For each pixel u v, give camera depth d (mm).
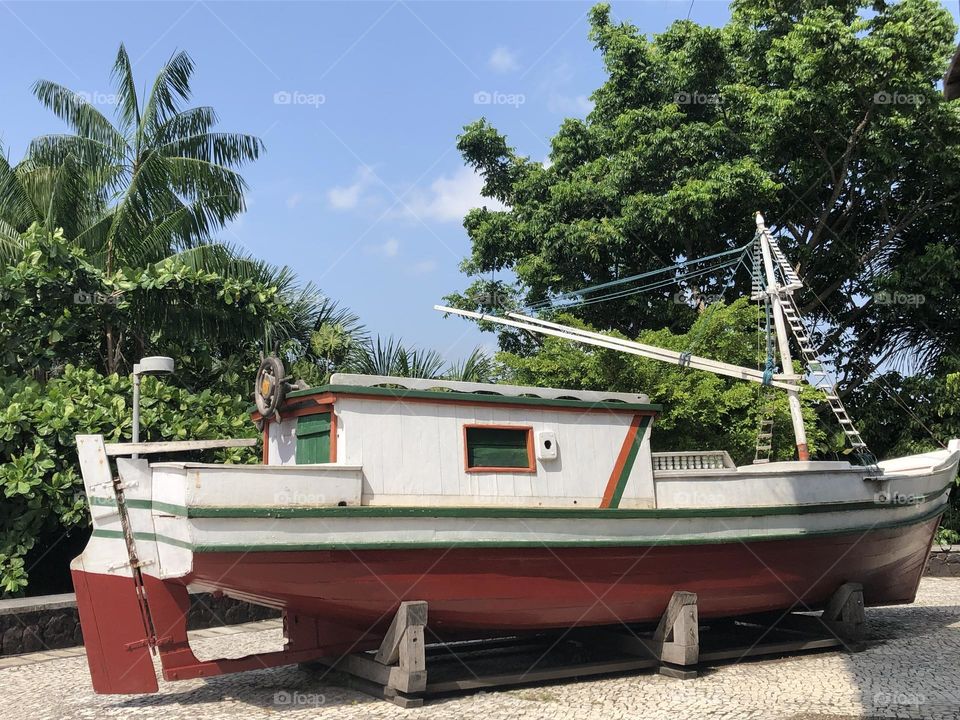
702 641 10609
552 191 20484
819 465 10234
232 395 15820
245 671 8711
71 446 12102
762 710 7305
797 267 19453
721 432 17250
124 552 7594
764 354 17234
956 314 19891
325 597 7664
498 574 8094
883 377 20297
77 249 14016
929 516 10992
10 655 10469
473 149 22984
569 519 8352
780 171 20500
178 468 7207
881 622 12156
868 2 19922
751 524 9375
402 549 7605
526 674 8188
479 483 8352
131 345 17141
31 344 14320
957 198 20125
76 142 17547
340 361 19266
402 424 8133
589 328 17391
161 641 7551
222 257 17547
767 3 20203
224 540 7020
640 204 19000
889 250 21781
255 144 18562
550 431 8781
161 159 16938
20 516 11844
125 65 17859
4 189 17047
